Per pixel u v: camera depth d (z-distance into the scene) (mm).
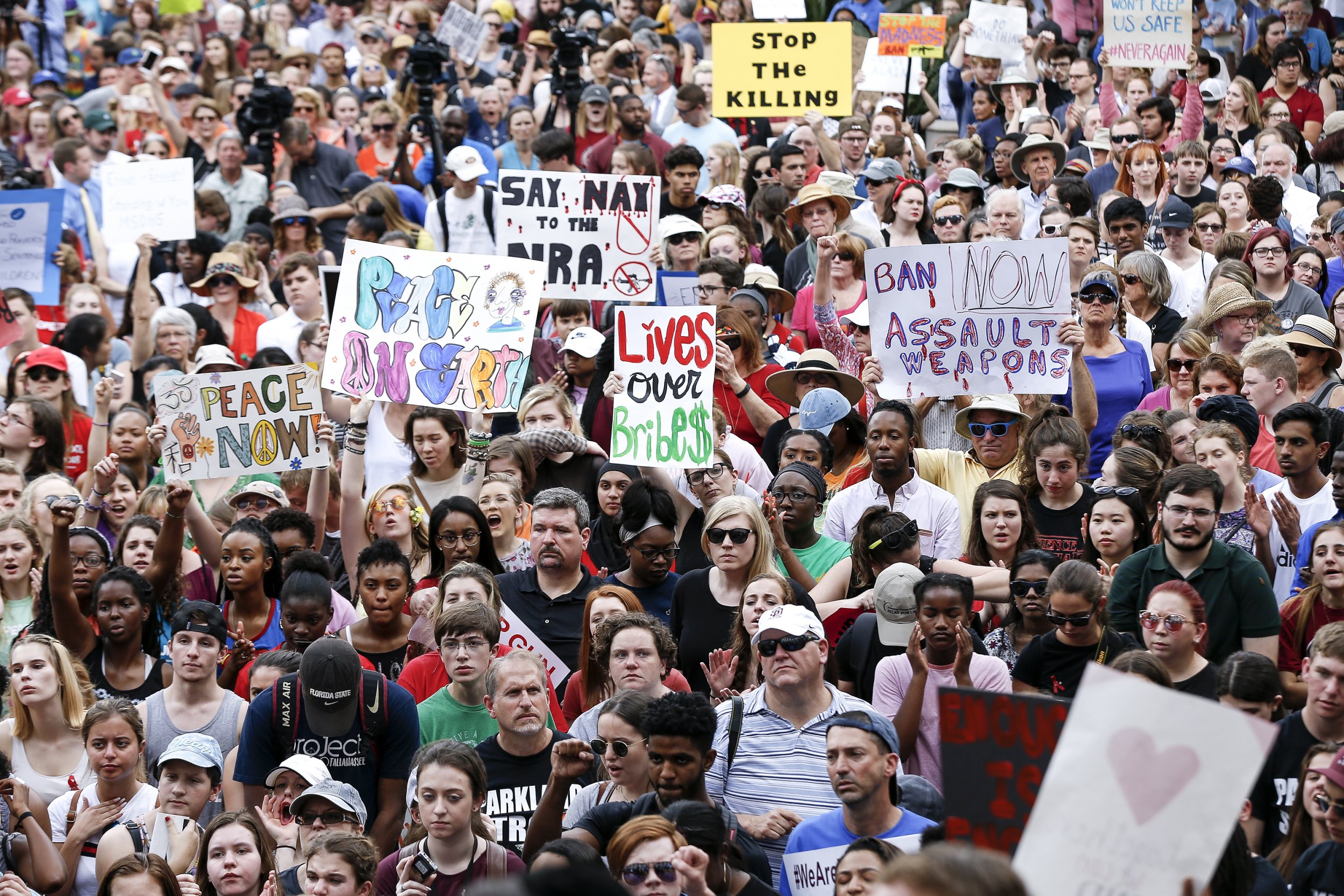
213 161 29750
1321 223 22203
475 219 25641
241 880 10898
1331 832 9766
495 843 11094
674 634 14047
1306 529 14492
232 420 16984
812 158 26312
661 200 24734
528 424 17578
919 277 16828
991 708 6922
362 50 35188
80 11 38438
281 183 27750
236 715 13250
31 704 13172
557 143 25828
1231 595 12758
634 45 33531
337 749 12008
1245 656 11109
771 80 27469
